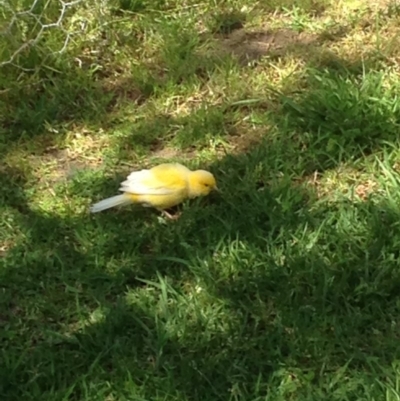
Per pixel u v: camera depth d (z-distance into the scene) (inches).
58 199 192.1
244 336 161.0
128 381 153.1
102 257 177.5
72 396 153.5
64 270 175.2
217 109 211.6
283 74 221.5
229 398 150.4
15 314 169.2
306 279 168.6
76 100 221.1
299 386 151.9
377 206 182.5
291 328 161.2
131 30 239.8
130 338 162.2
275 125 206.5
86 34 235.3
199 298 167.6
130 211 187.6
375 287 165.5
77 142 208.7
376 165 193.8
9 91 222.1
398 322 161.3
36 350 160.7
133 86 223.9
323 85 211.5
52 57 228.8
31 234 183.3
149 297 168.7
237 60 228.4
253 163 195.6
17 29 232.5
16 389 154.0
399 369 151.9
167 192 182.7
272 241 176.6
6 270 175.3
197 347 159.2
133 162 201.8
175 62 226.8
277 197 186.9
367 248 173.6
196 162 198.4
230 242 177.6
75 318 167.8
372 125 198.2
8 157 204.8
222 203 187.3
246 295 167.8
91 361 158.6
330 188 190.9
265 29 239.8
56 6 238.5
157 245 179.6
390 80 213.8
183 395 151.0
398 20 236.5
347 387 150.9
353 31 235.0
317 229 178.1
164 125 209.5
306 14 243.3
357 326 160.6
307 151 198.2
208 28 241.0
